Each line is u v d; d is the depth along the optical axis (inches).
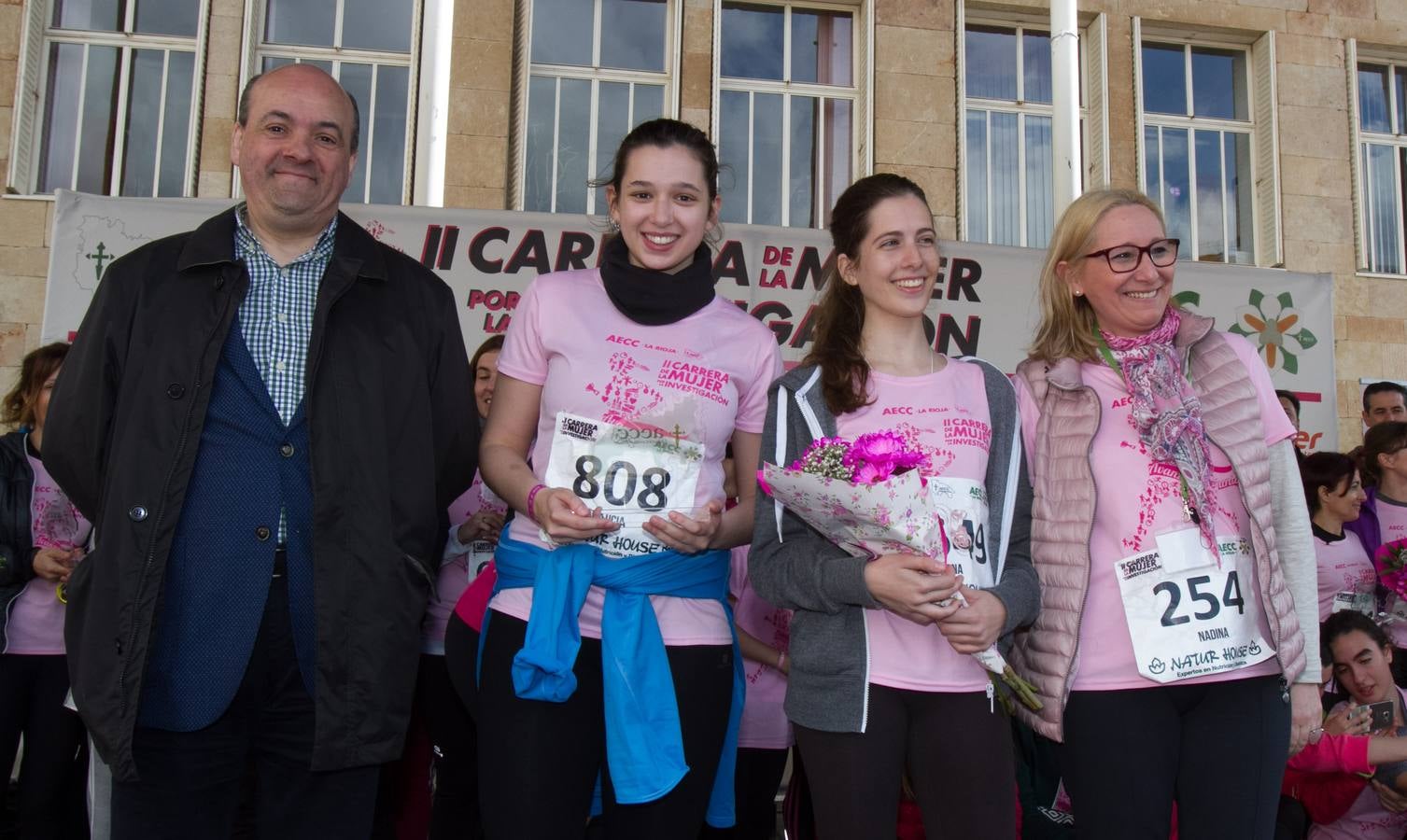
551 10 311.9
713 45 307.0
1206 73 338.6
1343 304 316.5
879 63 307.7
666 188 90.7
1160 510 89.3
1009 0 318.3
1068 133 216.7
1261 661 86.7
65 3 297.1
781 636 129.0
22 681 146.1
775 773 132.6
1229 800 84.6
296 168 87.7
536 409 94.1
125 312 85.6
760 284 219.9
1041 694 88.0
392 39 306.8
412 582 86.7
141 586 79.0
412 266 96.1
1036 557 92.0
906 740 83.3
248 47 291.7
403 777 139.2
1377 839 132.4
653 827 83.2
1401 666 166.6
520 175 295.3
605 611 84.7
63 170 292.2
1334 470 174.4
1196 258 330.6
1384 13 331.9
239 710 85.0
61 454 84.9
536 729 82.1
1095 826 85.4
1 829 157.4
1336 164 324.2
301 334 88.0
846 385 88.4
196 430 82.0
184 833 82.7
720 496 91.6
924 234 92.0
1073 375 94.6
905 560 78.5
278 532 84.5
